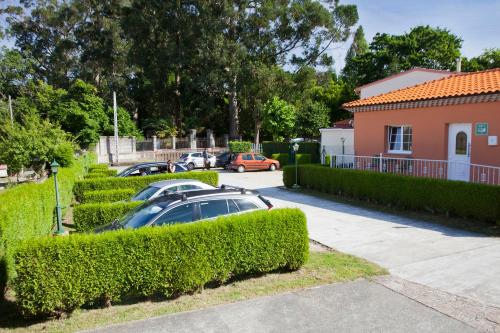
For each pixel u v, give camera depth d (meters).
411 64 39.22
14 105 38.34
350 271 6.39
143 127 44.03
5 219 5.86
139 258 5.27
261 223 6.11
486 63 37.41
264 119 35.97
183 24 36.56
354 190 13.49
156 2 35.75
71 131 34.31
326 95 43.12
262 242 6.12
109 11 48.31
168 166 16.84
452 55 38.66
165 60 37.50
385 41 41.00
